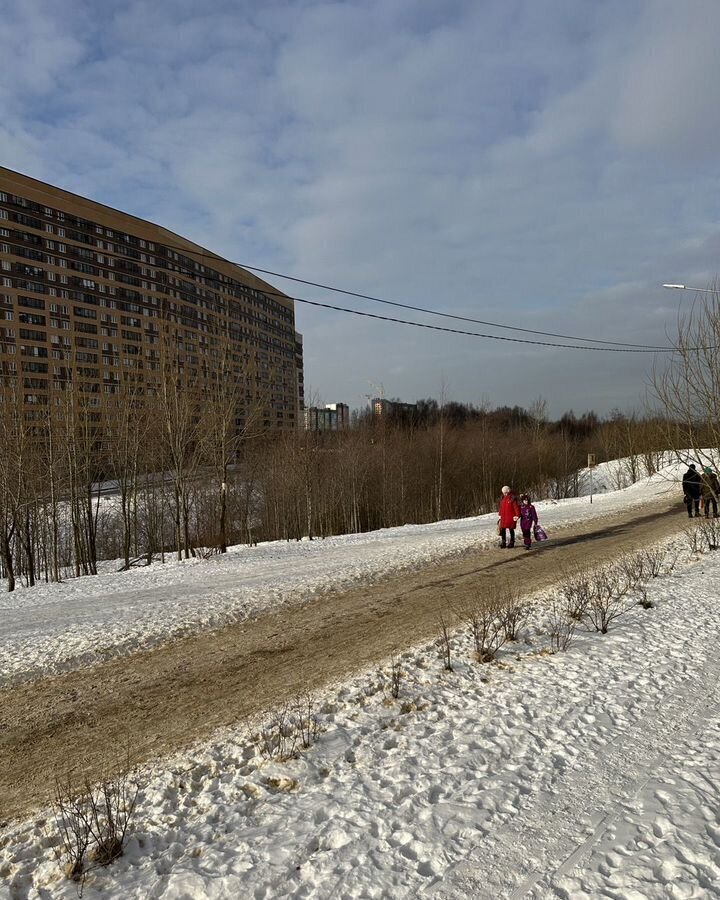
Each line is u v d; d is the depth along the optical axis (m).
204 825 3.78
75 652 7.68
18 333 67.06
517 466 47.06
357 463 36.47
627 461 47.81
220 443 19.91
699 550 13.86
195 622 8.93
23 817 4.06
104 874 3.35
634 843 3.32
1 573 25.45
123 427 25.31
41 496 24.28
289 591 10.83
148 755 4.88
